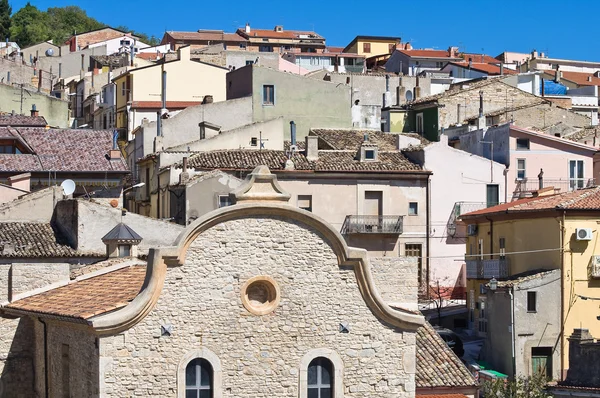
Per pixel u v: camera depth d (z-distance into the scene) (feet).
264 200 114.01
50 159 231.71
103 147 239.09
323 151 281.74
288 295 113.19
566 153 297.94
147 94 346.54
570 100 391.86
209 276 111.34
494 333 222.89
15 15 602.44
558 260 225.15
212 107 305.94
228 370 111.45
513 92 355.97
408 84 408.67
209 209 239.09
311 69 512.22
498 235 246.88
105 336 108.27
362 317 114.83
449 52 520.42
